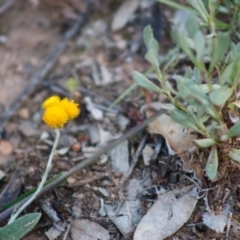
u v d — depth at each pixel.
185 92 0.65
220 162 0.69
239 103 0.67
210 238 0.69
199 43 0.64
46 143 0.79
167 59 0.83
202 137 0.70
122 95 0.79
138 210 0.72
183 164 0.71
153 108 0.79
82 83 0.84
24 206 0.69
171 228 0.70
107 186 0.74
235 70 0.66
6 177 0.76
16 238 0.67
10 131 0.81
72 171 0.73
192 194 0.70
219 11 0.78
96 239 0.71
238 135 0.68
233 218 0.69
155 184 0.73
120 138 0.75
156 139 0.76
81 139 0.78
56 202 0.73
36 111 0.83
